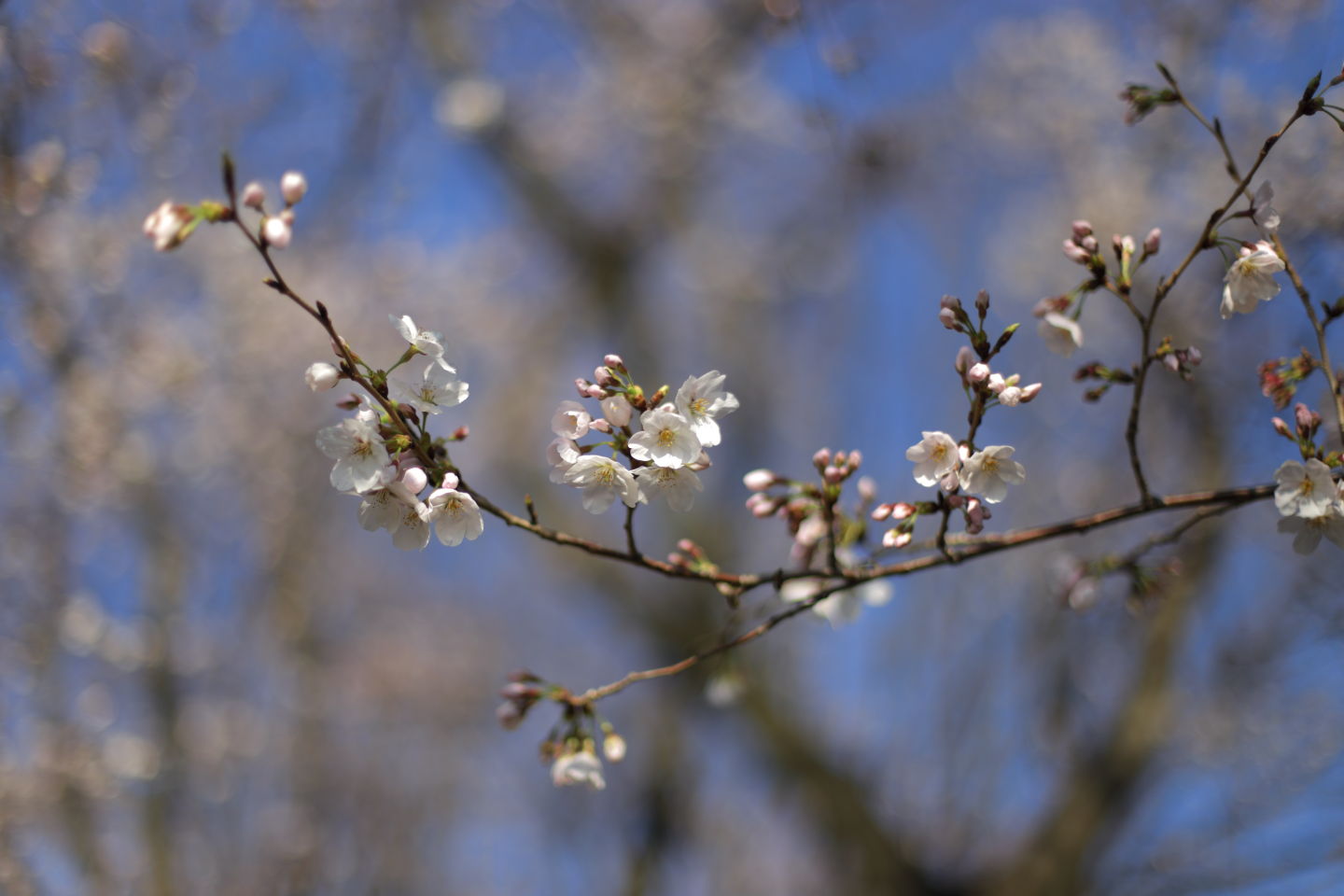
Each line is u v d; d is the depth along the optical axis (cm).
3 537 586
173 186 626
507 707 241
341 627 990
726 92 1004
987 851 831
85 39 467
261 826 739
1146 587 313
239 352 787
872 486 281
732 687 305
